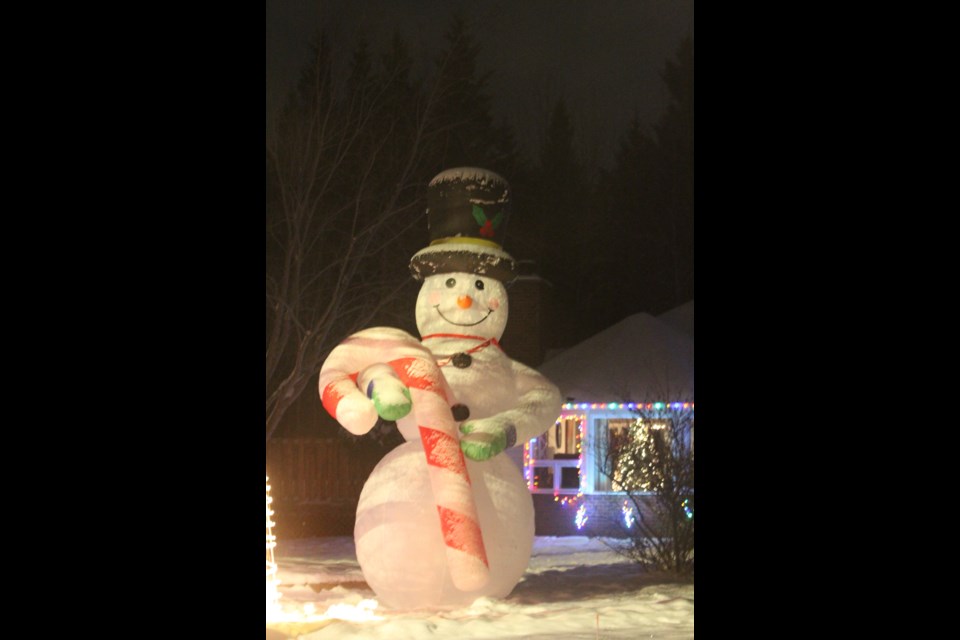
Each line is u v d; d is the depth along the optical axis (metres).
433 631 8.09
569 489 19.84
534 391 9.95
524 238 37.50
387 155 26.34
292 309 20.34
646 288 37.69
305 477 23.83
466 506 9.08
